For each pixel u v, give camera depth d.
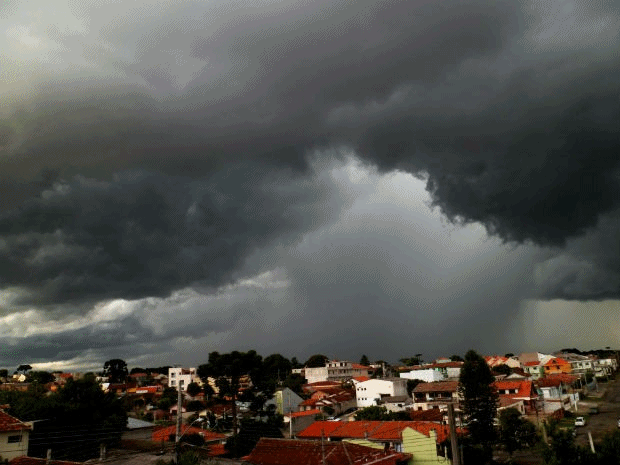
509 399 88.88
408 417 78.56
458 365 152.88
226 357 78.06
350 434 60.50
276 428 73.75
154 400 127.25
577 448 37.28
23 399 57.75
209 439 71.44
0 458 42.84
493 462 55.81
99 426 57.91
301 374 186.88
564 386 114.56
